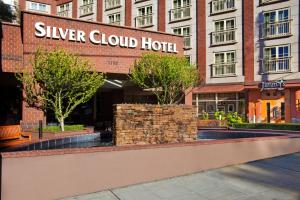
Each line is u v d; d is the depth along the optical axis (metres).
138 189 7.98
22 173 6.81
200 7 34.56
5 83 22.86
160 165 8.79
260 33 30.64
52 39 17.52
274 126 22.14
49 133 13.84
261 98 30.53
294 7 28.77
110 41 19.33
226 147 10.31
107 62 19.25
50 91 14.92
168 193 7.73
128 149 8.26
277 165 10.54
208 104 33.72
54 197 7.17
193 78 21.34
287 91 28.80
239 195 7.59
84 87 15.48
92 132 14.59
